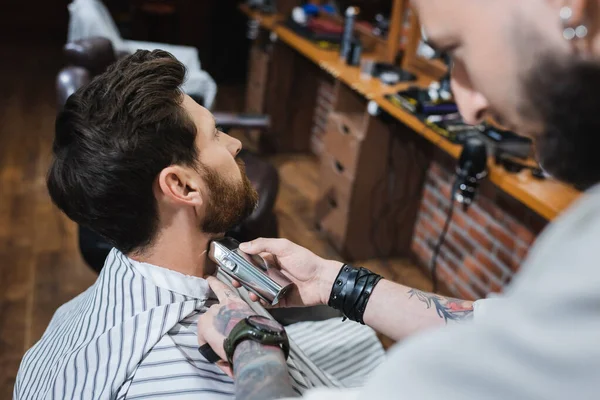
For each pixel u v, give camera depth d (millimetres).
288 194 3490
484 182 2521
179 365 984
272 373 778
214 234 1073
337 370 1356
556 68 463
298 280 1178
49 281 2590
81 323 1076
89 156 960
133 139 948
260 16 3912
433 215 2850
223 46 5082
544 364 397
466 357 428
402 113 2414
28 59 5355
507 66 489
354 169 2758
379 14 3328
